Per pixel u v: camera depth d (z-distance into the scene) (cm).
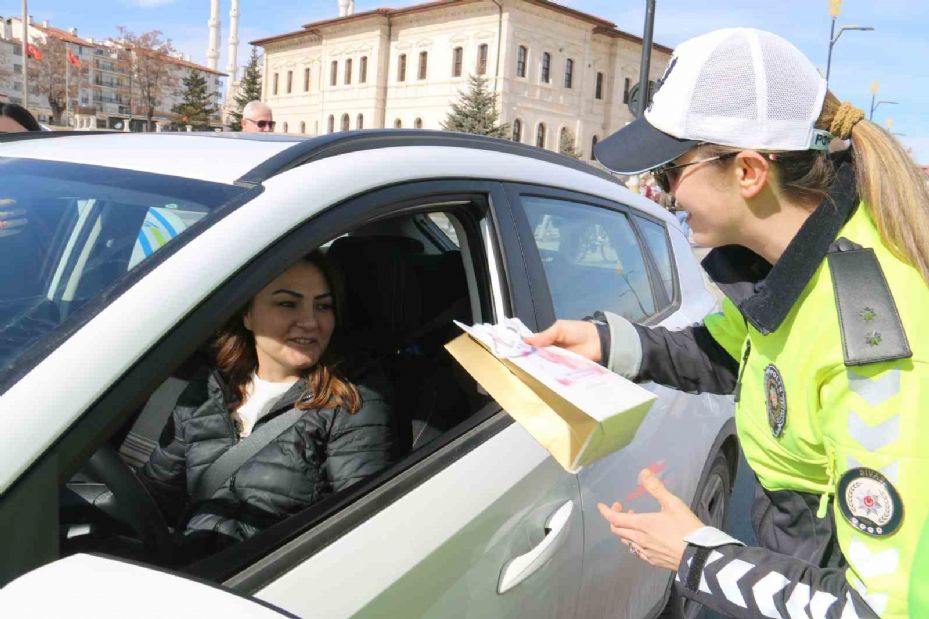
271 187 133
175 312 109
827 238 115
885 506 103
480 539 147
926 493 101
